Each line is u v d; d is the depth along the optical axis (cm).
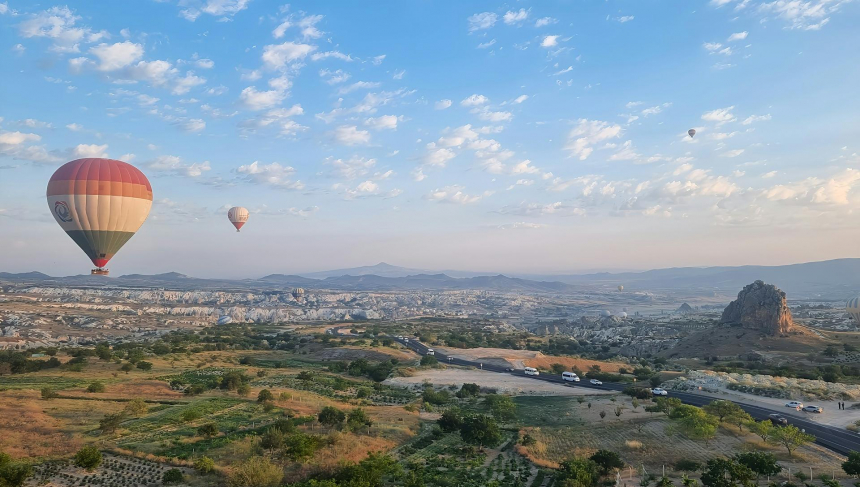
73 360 12556
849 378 13125
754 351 18538
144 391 9200
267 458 5500
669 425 7550
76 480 4947
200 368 13100
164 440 6278
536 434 7775
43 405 7519
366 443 6712
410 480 5109
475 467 6125
